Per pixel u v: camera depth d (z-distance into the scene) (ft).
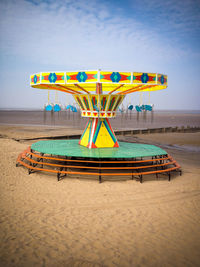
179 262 13.67
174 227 17.75
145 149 33.76
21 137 68.28
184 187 26.78
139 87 33.86
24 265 12.89
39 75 28.89
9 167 32.01
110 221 18.28
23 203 20.97
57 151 30.63
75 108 33.81
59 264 13.07
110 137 34.88
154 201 22.47
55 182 26.73
